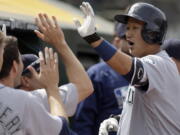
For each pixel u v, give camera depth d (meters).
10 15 13.45
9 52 8.75
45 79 9.09
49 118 8.60
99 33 19.11
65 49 9.51
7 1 16.55
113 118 11.23
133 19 10.49
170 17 49.66
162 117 10.25
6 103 8.48
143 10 10.47
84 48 19.53
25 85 9.47
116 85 14.27
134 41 10.52
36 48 12.70
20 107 8.49
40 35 9.43
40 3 19.11
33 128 8.55
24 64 9.73
